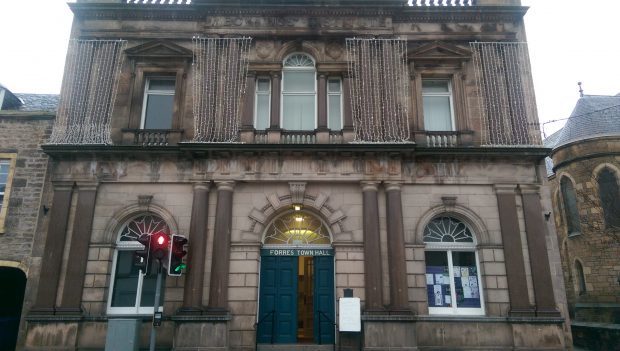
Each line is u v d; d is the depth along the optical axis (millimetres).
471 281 15492
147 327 14539
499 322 14516
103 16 17578
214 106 16531
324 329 15062
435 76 17531
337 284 14938
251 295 14773
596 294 24500
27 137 17078
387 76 16812
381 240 15172
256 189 15719
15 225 16078
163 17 17594
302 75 17656
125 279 15391
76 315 14359
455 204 15711
